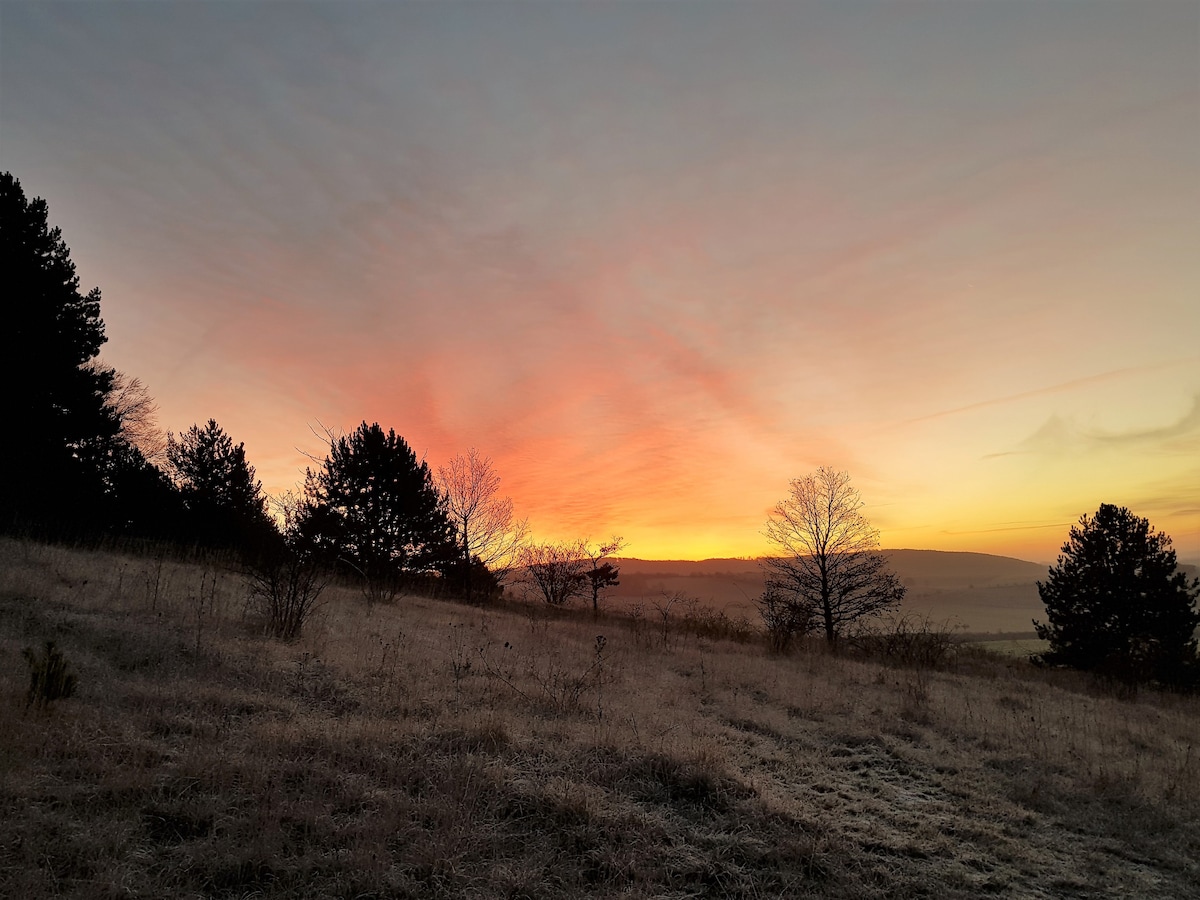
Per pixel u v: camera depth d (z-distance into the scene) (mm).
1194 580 26234
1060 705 13367
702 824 5727
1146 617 25234
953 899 5004
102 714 5957
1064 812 7023
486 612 19328
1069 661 26375
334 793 5301
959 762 8367
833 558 28188
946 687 14203
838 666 15797
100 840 4176
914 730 9641
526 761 6449
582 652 13648
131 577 12211
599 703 8672
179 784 4996
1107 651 25469
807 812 6199
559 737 7238
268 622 10375
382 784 5586
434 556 28141
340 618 12672
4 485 17469
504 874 4559
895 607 27062
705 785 6324
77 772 4949
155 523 22141
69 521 18750
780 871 5090
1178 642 23953
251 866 4227
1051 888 5375
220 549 19812
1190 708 17172
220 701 6824
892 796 7113
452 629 13992
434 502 28562
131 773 4949
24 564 11492
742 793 6328
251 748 5770
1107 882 5562
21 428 18391
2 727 5219
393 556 26641
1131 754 9523
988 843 6078
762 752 7898
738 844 5414
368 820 4910
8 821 4207
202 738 5852
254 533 13102
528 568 35000
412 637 12047
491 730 6883
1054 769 8398
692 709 9742
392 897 4199
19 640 7570
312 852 4449
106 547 16391
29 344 18266
